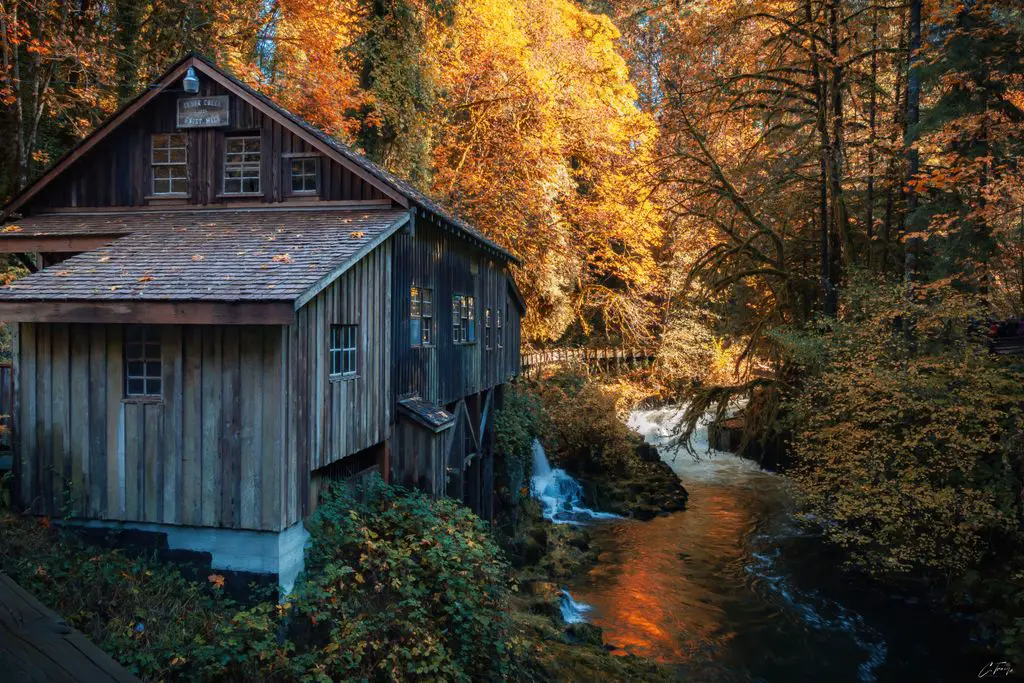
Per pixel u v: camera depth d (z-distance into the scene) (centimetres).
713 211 2156
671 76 2212
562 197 2628
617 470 2169
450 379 1392
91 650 214
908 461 1295
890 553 1349
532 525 1673
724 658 1135
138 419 824
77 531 838
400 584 836
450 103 2384
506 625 923
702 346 3098
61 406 845
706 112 2078
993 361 1275
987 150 1349
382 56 1988
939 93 1744
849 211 2109
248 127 1120
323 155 1107
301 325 830
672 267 3058
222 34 1816
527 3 2720
